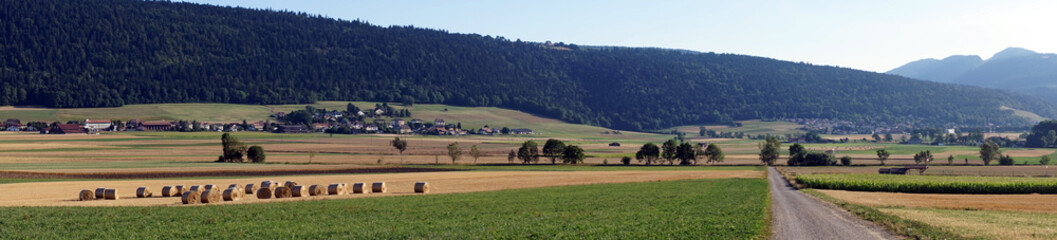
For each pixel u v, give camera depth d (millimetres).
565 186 71188
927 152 146750
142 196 56031
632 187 68562
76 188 63875
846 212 41375
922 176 91125
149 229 32688
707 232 30359
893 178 81500
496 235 29906
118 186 66875
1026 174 104062
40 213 39375
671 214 39094
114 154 135125
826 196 58438
